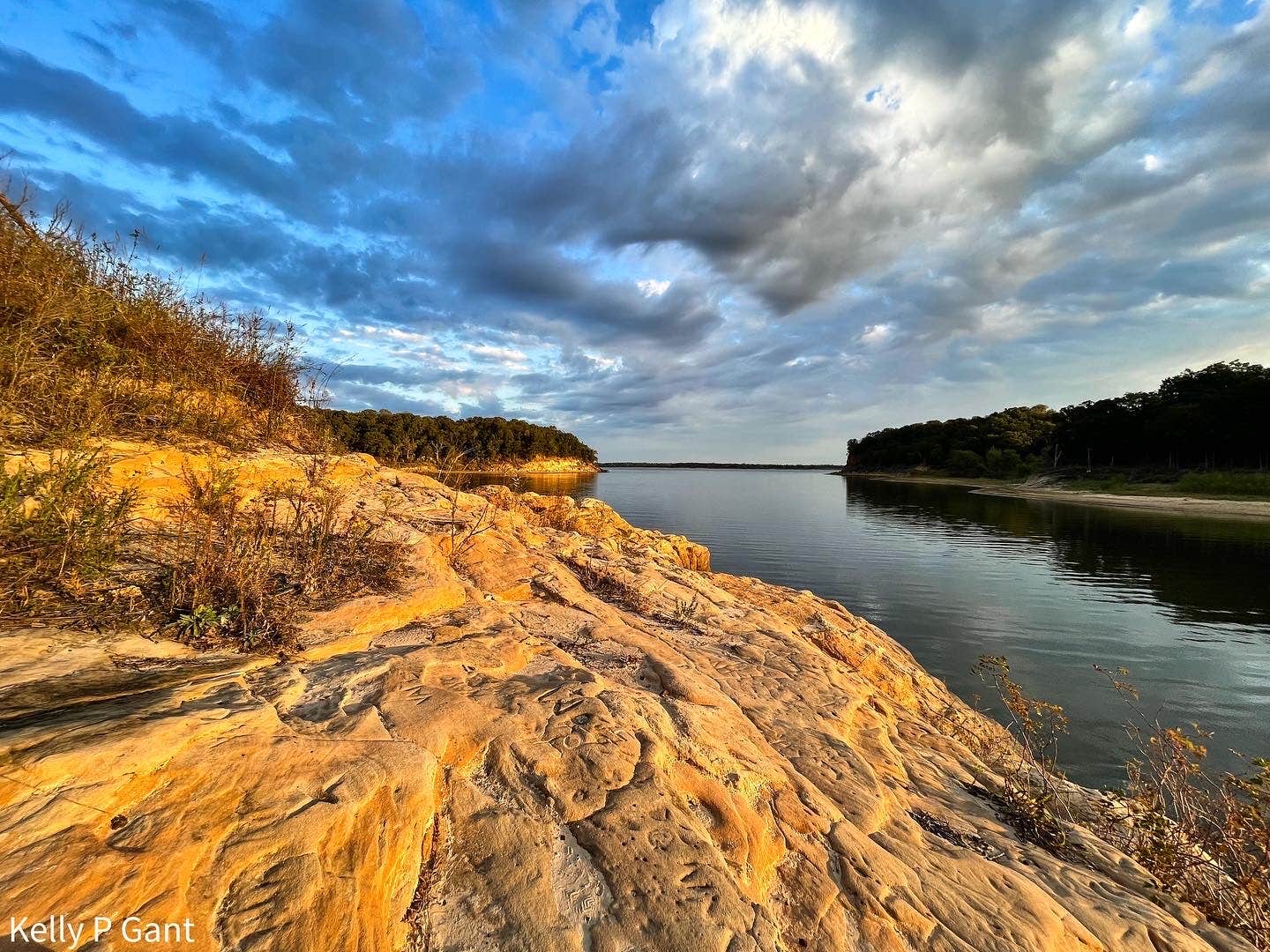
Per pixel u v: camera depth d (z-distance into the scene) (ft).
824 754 14.39
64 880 5.33
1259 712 32.07
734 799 10.64
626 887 8.08
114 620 9.81
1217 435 205.05
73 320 15.07
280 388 23.71
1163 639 45.52
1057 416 344.28
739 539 103.09
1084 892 12.06
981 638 45.68
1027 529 120.16
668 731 11.84
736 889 8.66
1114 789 23.98
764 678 18.38
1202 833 15.03
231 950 5.63
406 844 7.50
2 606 9.14
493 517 25.88
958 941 9.37
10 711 7.00
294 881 6.33
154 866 5.81
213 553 11.60
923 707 25.43
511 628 14.60
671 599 24.47
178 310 20.21
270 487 17.10
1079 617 51.96
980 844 13.12
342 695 9.87
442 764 9.13
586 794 9.46
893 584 65.21
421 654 11.91
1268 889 12.82
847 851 10.71
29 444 12.09
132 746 6.74
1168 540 100.17
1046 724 29.99
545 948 7.02
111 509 11.27
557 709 11.32
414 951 6.77
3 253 13.71
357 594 13.66
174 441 16.84
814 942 8.61
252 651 10.37
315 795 7.25
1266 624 49.80
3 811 5.65
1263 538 101.09
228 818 6.59
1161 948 10.75
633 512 145.28
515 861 8.03
